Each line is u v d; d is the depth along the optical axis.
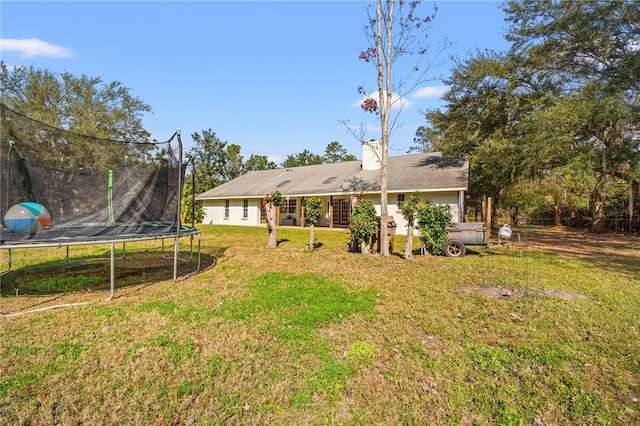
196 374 2.96
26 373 2.91
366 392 2.79
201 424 2.35
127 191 6.36
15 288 5.89
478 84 17.73
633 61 12.44
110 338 3.66
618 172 16.19
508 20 16.94
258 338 3.71
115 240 5.25
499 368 3.15
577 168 13.63
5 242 4.62
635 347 3.54
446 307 4.83
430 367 3.17
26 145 5.37
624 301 5.17
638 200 18.83
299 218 23.75
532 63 16.12
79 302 5.03
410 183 16.97
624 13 13.13
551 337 3.79
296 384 2.86
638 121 12.87
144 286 6.07
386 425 2.41
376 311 4.65
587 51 14.75
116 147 6.74
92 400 2.56
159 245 12.40
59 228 5.49
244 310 4.61
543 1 15.41
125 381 2.82
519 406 2.63
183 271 7.56
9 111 5.03
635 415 2.52
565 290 5.87
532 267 8.01
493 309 4.73
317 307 4.71
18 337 3.66
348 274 7.08
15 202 4.99
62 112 23.25
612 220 20.16
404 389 2.84
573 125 13.76
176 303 4.95
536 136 13.75
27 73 22.33
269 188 23.22
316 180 22.27
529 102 15.97
